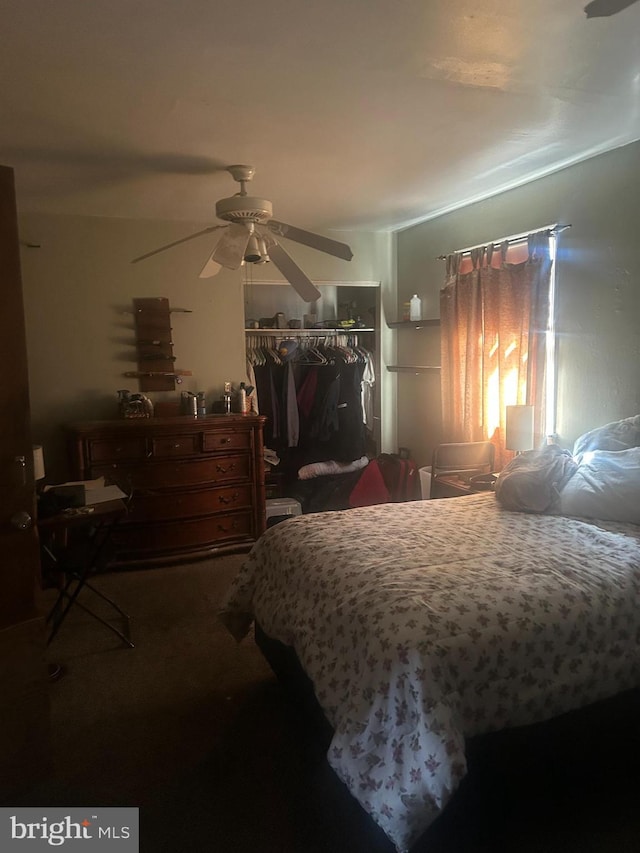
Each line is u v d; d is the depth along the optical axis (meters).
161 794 1.87
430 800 1.41
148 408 4.01
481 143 2.73
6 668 1.84
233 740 2.13
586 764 1.82
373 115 2.35
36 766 1.90
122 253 4.06
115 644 2.83
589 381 3.14
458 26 1.70
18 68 1.90
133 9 1.57
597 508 2.47
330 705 1.71
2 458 1.80
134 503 3.73
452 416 4.17
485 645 1.58
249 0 1.54
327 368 4.79
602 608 1.74
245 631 2.58
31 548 1.87
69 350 3.99
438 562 1.99
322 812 1.79
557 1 1.58
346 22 1.67
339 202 3.81
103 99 2.14
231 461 4.00
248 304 5.34
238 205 2.76
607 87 2.14
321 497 4.76
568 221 3.20
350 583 1.90
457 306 4.01
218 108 2.24
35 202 3.60
